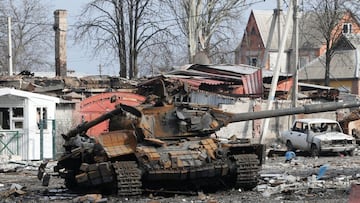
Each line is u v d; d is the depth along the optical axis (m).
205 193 34.31
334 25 113.94
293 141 64.38
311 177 39.81
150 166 32.59
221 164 33.88
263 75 78.69
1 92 58.72
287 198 31.23
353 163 52.47
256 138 71.88
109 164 32.44
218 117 36.69
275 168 48.47
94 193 34.56
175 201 31.30
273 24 70.00
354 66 125.19
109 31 94.56
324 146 60.97
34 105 59.50
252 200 30.92
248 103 71.00
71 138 36.69
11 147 58.97
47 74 110.56
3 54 123.06
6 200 33.25
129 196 32.41
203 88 74.94
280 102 73.06
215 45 100.69
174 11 94.44
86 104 66.56
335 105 38.84
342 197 31.00
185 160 33.19
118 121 35.91
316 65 129.62
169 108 35.72
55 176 43.44
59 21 88.81
